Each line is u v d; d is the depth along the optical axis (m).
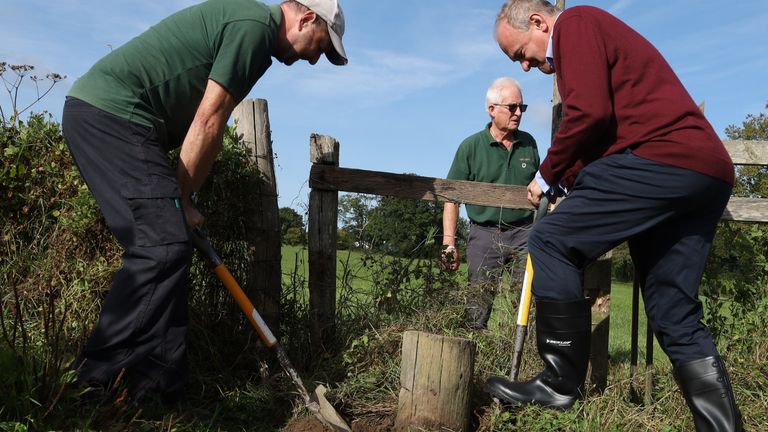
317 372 3.64
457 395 3.00
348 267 4.11
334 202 3.95
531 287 3.32
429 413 3.00
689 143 2.72
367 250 4.16
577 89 2.77
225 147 3.79
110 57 2.97
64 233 3.91
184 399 3.10
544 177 3.03
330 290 3.95
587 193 2.89
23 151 4.07
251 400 3.33
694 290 2.91
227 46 2.97
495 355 3.71
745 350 3.96
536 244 3.03
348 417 3.24
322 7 3.21
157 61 2.97
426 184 3.92
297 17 3.20
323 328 3.90
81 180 4.02
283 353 3.25
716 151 2.75
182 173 2.98
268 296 3.92
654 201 2.78
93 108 2.89
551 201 3.30
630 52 2.80
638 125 2.78
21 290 3.90
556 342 3.03
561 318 3.00
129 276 2.82
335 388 3.50
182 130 3.19
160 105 3.03
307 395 3.17
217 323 3.82
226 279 3.20
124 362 2.82
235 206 3.84
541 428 2.99
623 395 3.50
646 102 2.78
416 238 4.20
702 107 3.62
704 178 2.72
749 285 4.09
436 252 4.18
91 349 2.83
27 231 4.17
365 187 3.91
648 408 3.32
